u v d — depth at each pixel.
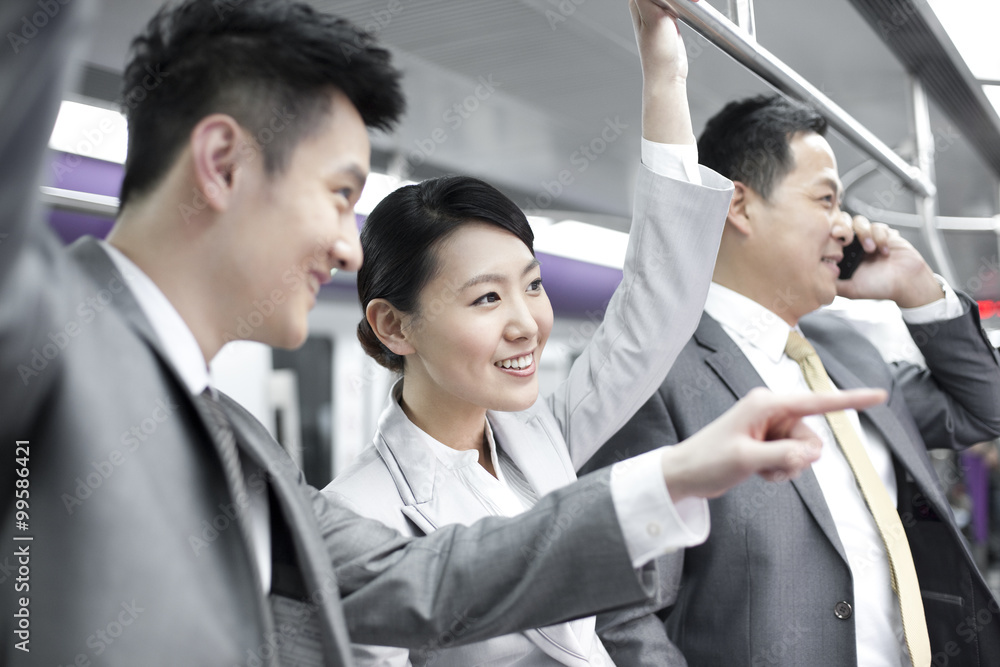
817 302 1.75
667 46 1.34
